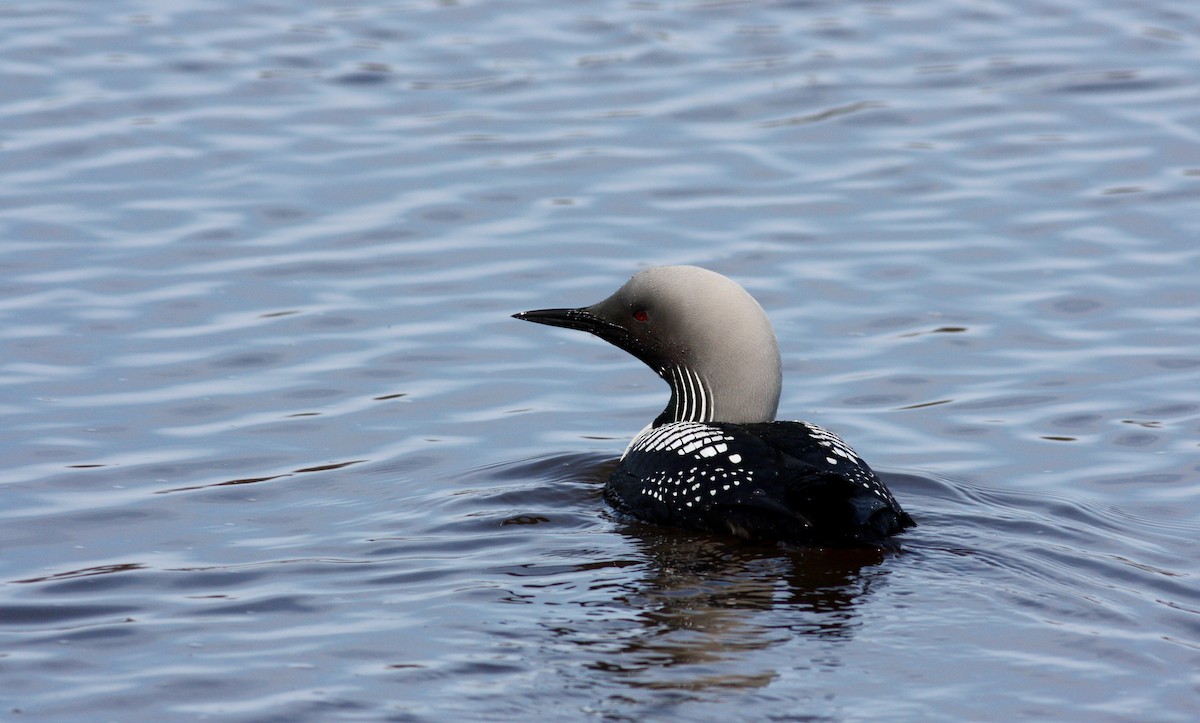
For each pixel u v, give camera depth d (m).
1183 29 21.17
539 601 8.60
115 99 18.61
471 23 21.47
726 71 19.95
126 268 14.73
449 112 18.64
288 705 7.52
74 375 12.73
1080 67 19.94
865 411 12.44
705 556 9.08
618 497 10.23
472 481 10.95
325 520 10.16
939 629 8.17
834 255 15.27
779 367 10.48
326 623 8.41
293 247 15.33
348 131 18.08
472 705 7.48
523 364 13.31
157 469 11.14
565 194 16.61
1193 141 17.69
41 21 21.09
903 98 19.11
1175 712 7.41
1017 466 11.35
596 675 7.73
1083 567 9.04
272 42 20.61
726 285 10.50
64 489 10.77
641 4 22.31
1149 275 14.70
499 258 15.22
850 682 7.62
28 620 8.55
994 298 14.38
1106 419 12.13
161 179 16.70
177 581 9.08
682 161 17.45
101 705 7.58
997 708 7.42
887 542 9.31
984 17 21.81
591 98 19.11
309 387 12.70
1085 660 7.89
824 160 17.52
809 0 22.34
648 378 13.16
